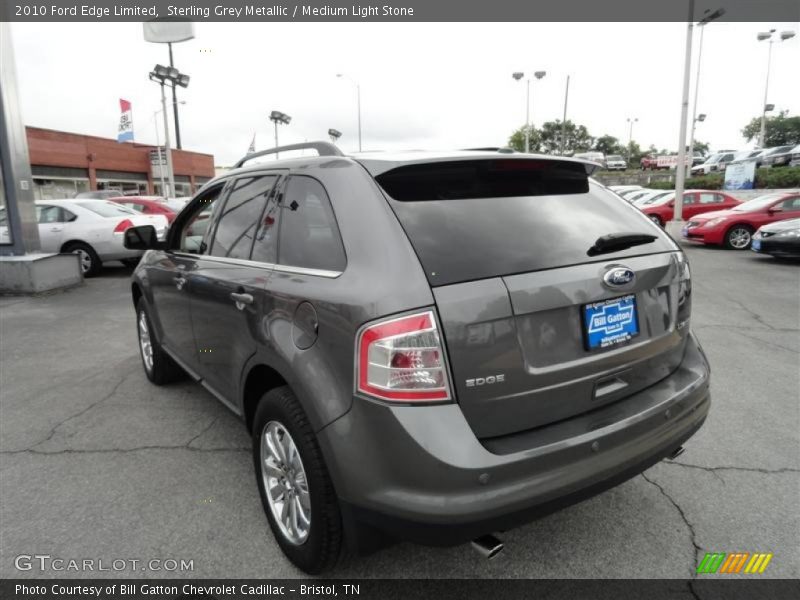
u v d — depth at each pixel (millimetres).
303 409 2174
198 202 3699
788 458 3293
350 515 1986
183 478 3154
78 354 5609
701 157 51844
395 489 1852
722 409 4004
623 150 82812
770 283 9141
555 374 2031
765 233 11484
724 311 7145
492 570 2387
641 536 2598
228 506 2877
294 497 2381
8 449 3527
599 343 2156
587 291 2100
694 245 15328
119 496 2979
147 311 4352
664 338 2416
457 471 1787
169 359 4477
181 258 3646
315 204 2385
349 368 1930
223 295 2844
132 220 10953
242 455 3418
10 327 6789
